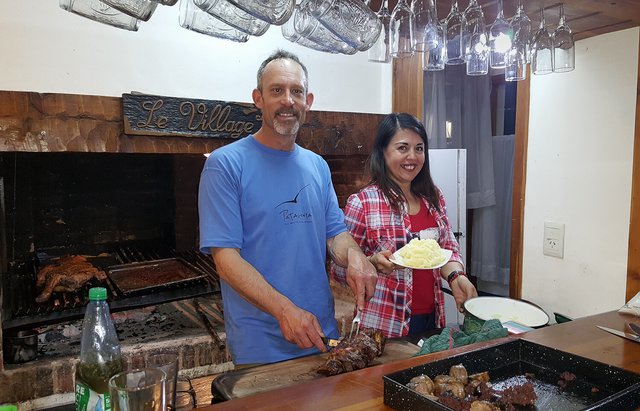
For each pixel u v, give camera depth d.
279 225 1.38
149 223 2.58
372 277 1.38
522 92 2.08
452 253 1.70
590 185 1.84
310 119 2.09
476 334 1.24
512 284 2.20
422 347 1.21
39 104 1.61
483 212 3.77
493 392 0.89
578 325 1.29
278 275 1.38
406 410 0.82
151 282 2.05
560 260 1.98
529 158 2.08
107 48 1.73
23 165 2.24
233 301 1.40
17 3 1.61
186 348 1.94
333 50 1.36
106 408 0.92
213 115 1.87
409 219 1.78
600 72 1.78
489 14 1.47
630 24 1.58
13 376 1.67
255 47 1.98
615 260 1.78
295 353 1.38
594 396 0.90
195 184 2.49
